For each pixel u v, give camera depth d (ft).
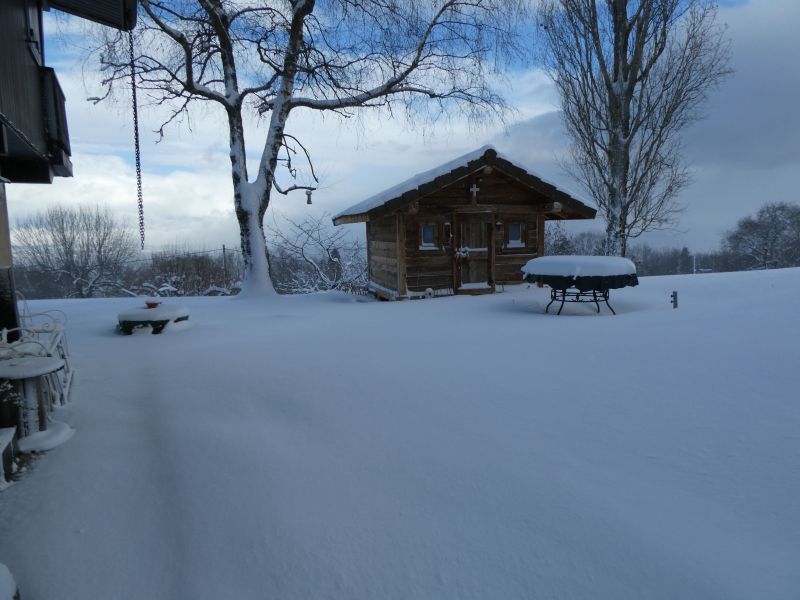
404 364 17.29
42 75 16.60
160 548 8.11
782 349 15.52
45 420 11.99
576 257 28.66
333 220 44.68
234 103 47.39
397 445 11.13
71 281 98.63
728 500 8.55
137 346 22.39
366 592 7.02
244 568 7.62
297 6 44.98
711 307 24.79
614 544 7.59
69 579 7.48
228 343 22.26
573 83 59.57
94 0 18.94
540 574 7.14
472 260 40.01
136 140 23.63
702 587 6.71
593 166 64.13
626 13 53.47
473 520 8.37
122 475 10.21
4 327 14.44
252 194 47.75
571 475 9.59
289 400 14.07
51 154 17.12
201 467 10.46
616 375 14.93
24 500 9.37
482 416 12.53
